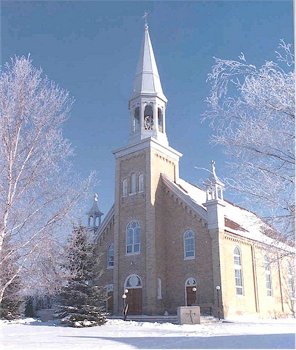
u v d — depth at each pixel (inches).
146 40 1715.1
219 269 1264.8
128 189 1521.9
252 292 1395.2
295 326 958.4
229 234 1347.2
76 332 796.0
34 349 491.2
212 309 1240.2
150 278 1348.4
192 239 1370.6
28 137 549.6
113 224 1574.8
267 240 439.2
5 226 505.0
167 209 1464.1
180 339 613.3
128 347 514.0
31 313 1430.9
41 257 550.0
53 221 553.6
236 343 521.0
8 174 520.4
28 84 553.6
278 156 406.9
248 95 411.2
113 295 1440.7
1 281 523.2
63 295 1090.1
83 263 1112.2
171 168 1581.0
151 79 1630.2
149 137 1499.8
